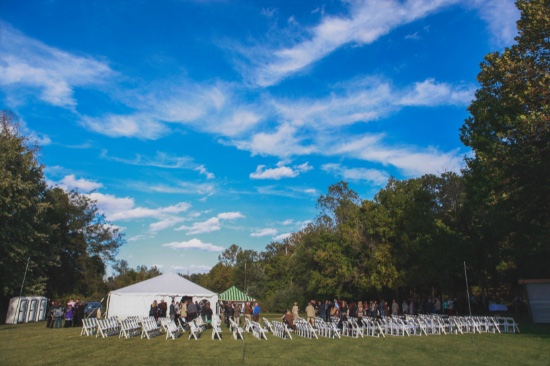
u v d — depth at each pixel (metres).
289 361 13.53
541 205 22.47
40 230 36.91
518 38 22.86
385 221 37.62
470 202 29.94
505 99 23.02
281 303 58.78
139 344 18.03
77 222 48.38
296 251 60.97
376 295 43.53
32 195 35.50
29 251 33.12
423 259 33.78
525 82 21.78
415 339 19.89
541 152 20.67
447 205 42.00
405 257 35.09
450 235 33.72
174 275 36.94
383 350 16.16
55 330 24.66
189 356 14.44
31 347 16.39
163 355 14.59
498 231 32.00
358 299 43.12
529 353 14.55
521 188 22.22
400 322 23.81
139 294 33.66
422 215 36.16
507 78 22.16
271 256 84.50
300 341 19.89
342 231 41.88
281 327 22.47
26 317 33.22
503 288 42.34
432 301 33.28
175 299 34.22
